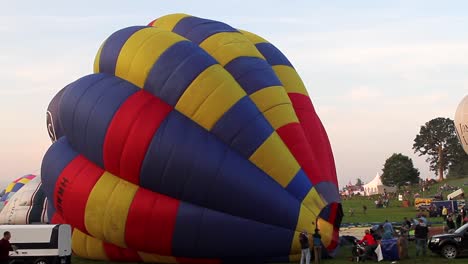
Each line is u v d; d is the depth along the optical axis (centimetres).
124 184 1551
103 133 1554
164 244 1520
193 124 1535
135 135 1508
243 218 1500
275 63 1892
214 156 1491
